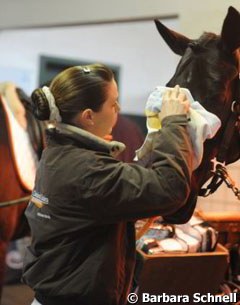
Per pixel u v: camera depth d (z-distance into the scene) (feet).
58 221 4.95
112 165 4.71
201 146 4.79
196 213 6.70
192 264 5.97
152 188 4.49
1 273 10.98
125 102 23.45
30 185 10.39
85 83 4.93
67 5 13.30
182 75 5.23
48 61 21.94
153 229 6.27
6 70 20.99
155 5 10.64
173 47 5.75
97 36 22.77
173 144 4.56
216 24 7.86
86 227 4.84
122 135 11.35
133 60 23.48
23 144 10.48
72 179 4.75
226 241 6.75
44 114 5.02
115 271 4.95
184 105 4.77
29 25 14.78
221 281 6.21
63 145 5.00
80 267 4.92
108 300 4.93
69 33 22.21
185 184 4.56
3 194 10.22
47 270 5.07
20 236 11.66
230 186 5.49
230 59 5.16
